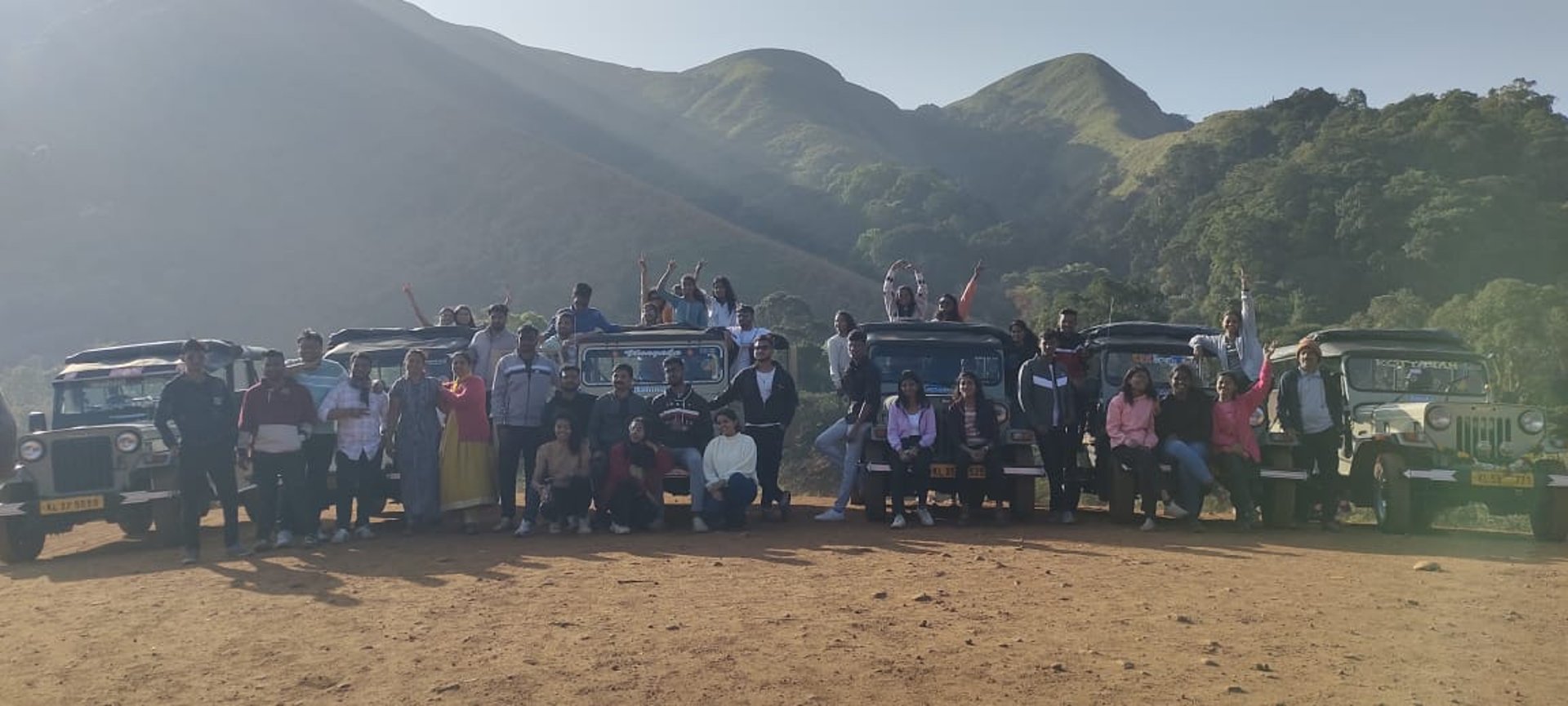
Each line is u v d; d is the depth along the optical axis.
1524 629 8.16
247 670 7.45
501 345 15.22
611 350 15.05
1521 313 41.47
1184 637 7.91
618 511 13.16
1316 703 6.53
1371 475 13.87
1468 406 13.11
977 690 6.73
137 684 7.25
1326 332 15.18
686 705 6.54
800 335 54.25
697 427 13.69
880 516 13.98
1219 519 15.09
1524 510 13.14
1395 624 8.30
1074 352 15.05
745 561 10.99
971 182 184.75
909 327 15.27
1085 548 11.74
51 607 9.81
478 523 14.01
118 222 91.56
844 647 7.62
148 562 12.30
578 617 8.59
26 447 13.50
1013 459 13.66
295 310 83.81
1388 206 76.12
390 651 7.75
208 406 12.05
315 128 108.44
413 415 13.50
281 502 12.80
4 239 88.56
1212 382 15.15
